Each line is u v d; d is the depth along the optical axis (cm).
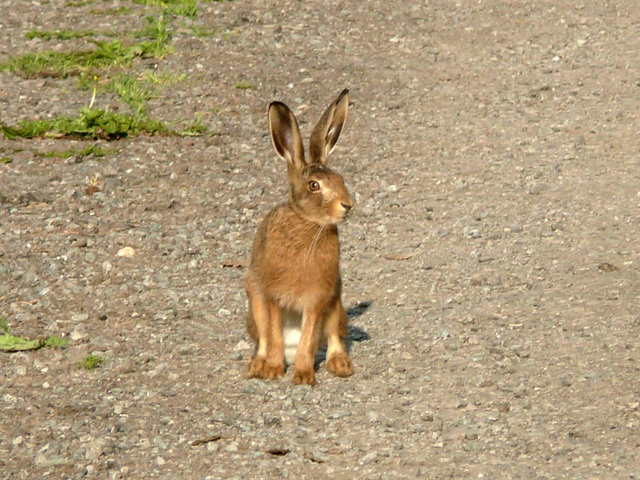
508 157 1898
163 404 1000
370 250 1492
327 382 1070
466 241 1515
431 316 1247
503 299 1291
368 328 1220
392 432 940
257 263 1077
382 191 1739
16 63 2306
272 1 2903
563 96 2242
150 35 2528
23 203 1614
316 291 1055
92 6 2794
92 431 933
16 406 985
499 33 2688
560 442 911
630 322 1194
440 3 2944
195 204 1650
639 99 2211
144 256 1429
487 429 941
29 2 2830
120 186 1709
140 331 1188
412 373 1081
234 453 896
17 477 845
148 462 875
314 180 1022
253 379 1070
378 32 2677
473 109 2170
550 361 1098
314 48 2528
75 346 1136
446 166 1856
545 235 1526
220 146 1927
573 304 1262
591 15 2841
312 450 901
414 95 2250
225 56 2433
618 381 1037
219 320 1234
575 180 1770
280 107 1055
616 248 1457
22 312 1225
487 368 1088
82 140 1922
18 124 1947
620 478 838
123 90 2161
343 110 1108
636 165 1839
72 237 1480
